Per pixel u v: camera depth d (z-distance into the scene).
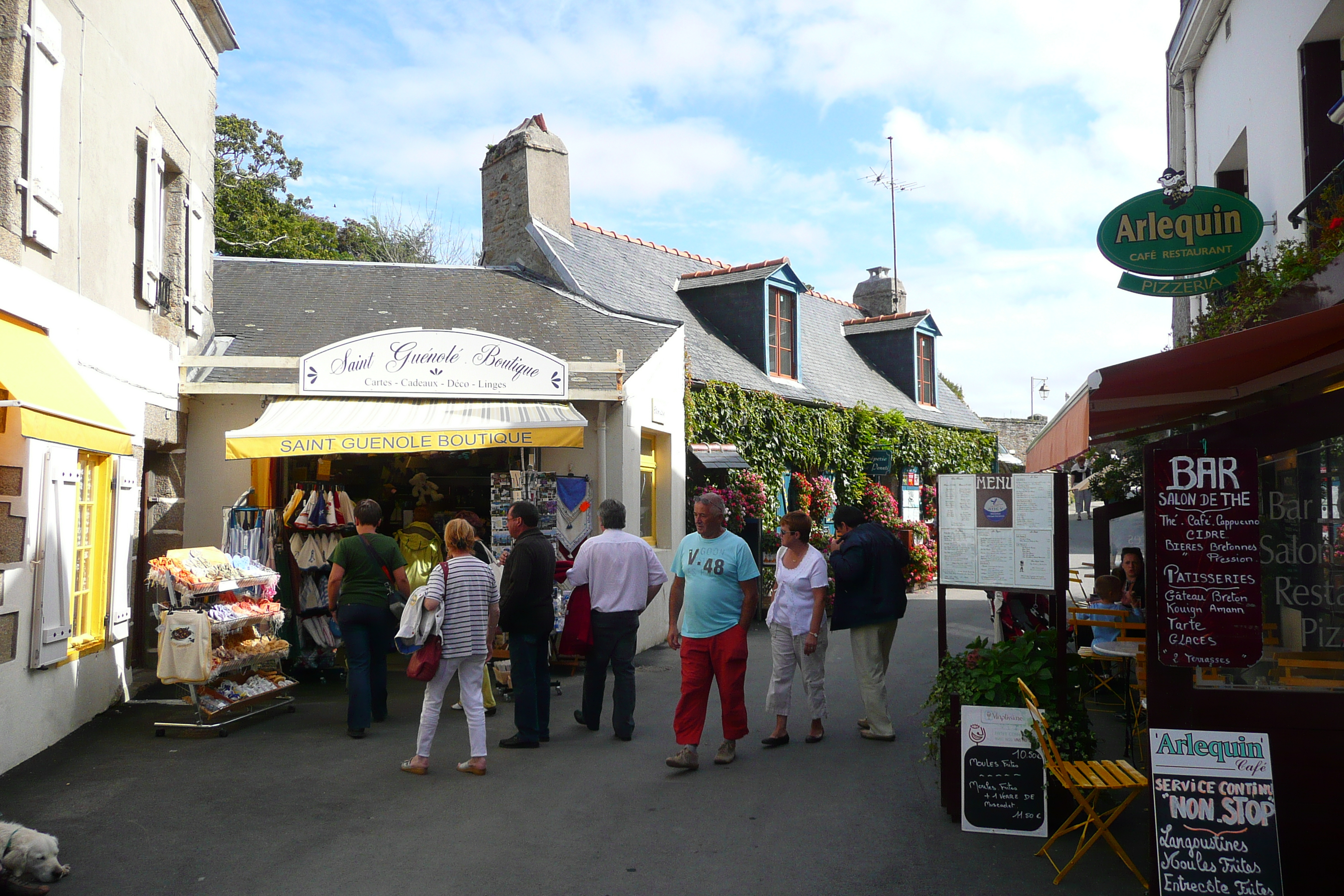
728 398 14.88
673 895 4.37
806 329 21.78
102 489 7.93
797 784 6.09
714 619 6.52
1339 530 4.16
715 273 17.91
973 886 4.47
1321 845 4.09
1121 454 11.06
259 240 28.16
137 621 9.59
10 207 6.22
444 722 7.87
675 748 7.02
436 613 6.21
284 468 10.85
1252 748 4.15
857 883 4.51
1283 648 4.17
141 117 8.66
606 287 15.34
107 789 5.88
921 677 9.90
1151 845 4.21
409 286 13.52
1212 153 10.48
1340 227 6.08
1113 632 7.34
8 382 5.44
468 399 10.34
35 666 6.50
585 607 7.36
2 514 6.16
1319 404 4.18
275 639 8.23
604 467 10.84
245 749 6.86
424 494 11.93
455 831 5.20
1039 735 4.86
